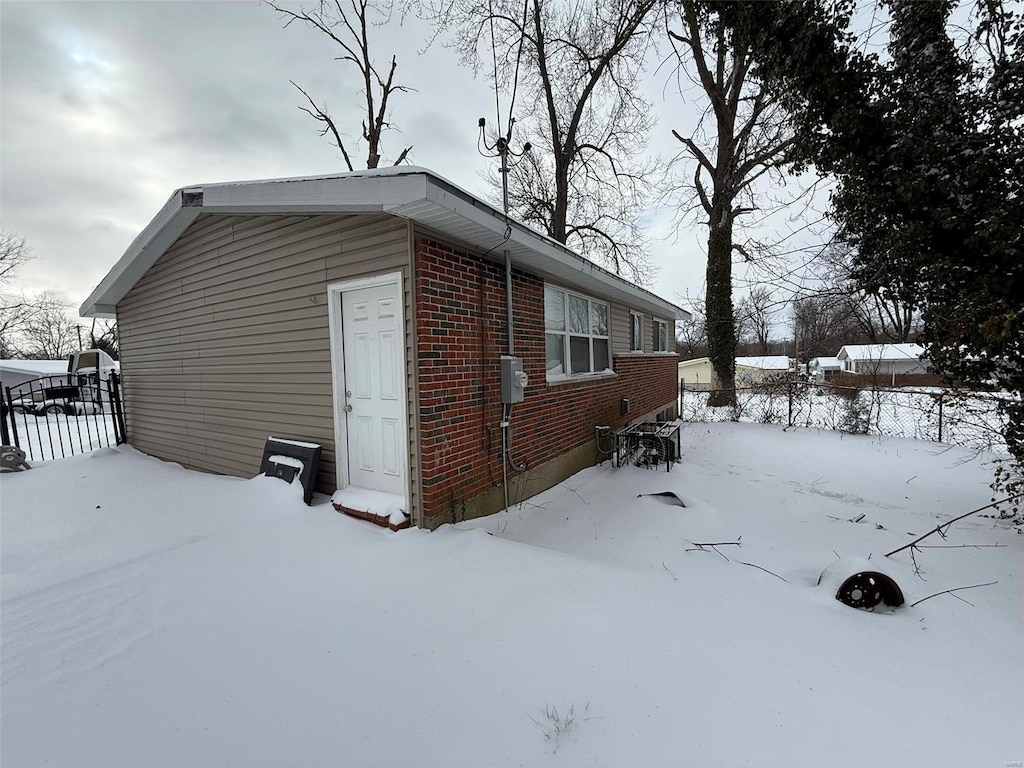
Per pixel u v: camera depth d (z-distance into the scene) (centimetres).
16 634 261
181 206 539
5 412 741
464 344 453
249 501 462
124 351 802
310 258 480
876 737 183
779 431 1127
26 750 178
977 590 321
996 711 201
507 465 519
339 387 471
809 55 390
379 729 189
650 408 1103
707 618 270
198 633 261
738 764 168
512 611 277
